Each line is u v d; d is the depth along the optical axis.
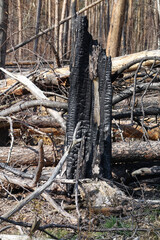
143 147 5.33
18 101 6.12
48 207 4.32
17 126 6.43
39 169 3.86
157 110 5.79
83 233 3.47
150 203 3.99
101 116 4.46
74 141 3.72
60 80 5.67
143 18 22.23
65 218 3.97
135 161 5.53
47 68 6.21
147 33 21.34
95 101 4.48
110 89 4.42
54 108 5.18
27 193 4.84
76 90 4.49
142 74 5.85
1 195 4.73
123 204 3.96
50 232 3.66
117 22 9.09
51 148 5.38
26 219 4.00
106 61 4.41
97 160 4.42
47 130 6.43
